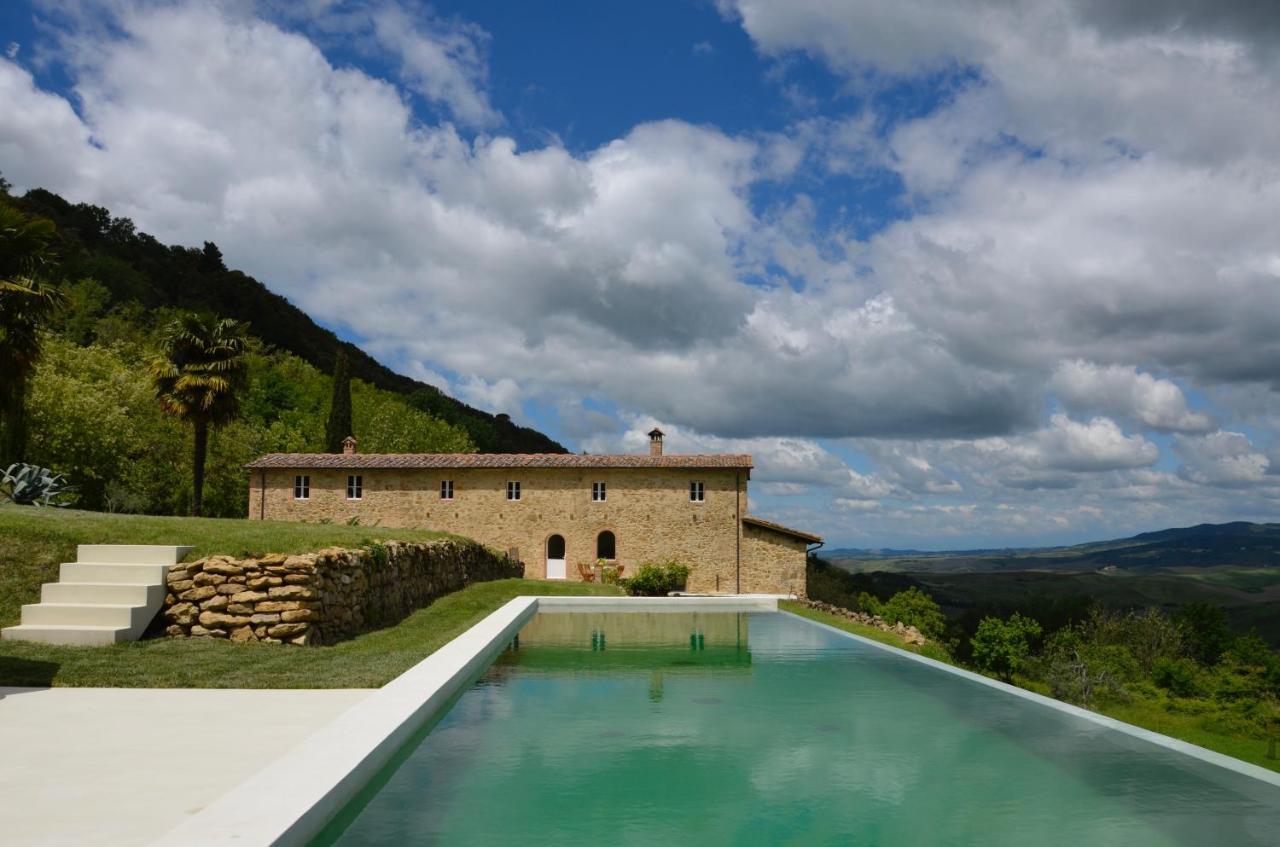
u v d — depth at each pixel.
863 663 11.75
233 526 14.08
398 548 15.54
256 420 52.59
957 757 6.57
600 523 34.03
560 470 34.31
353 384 73.88
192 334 26.58
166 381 26.62
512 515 34.31
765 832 4.79
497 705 8.30
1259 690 39.22
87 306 62.06
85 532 11.84
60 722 6.31
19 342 14.12
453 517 34.38
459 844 4.43
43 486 20.11
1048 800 5.48
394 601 14.98
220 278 99.31
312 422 56.09
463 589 21.23
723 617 19.34
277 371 65.62
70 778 4.80
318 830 4.21
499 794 5.38
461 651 10.30
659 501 34.00
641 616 19.14
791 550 33.72
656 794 5.46
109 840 3.78
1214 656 51.16
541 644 13.55
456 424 84.38
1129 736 7.34
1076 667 40.88
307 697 7.46
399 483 34.53
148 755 5.33
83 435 33.31
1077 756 6.62
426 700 7.10
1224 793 5.66
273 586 10.79
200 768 5.02
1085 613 62.44
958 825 4.98
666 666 11.27
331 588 11.74
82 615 9.87
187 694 7.53
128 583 10.55
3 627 9.74
